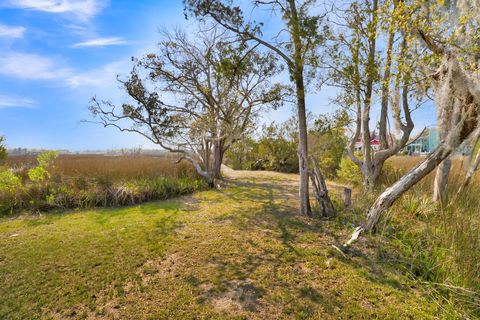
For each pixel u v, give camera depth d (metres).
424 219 3.87
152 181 6.89
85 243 3.38
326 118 8.38
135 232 3.79
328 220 4.20
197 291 2.30
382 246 3.13
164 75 8.66
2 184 5.09
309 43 4.10
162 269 2.70
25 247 3.25
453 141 3.06
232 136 9.76
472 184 4.53
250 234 3.68
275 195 6.65
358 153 7.41
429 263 2.61
